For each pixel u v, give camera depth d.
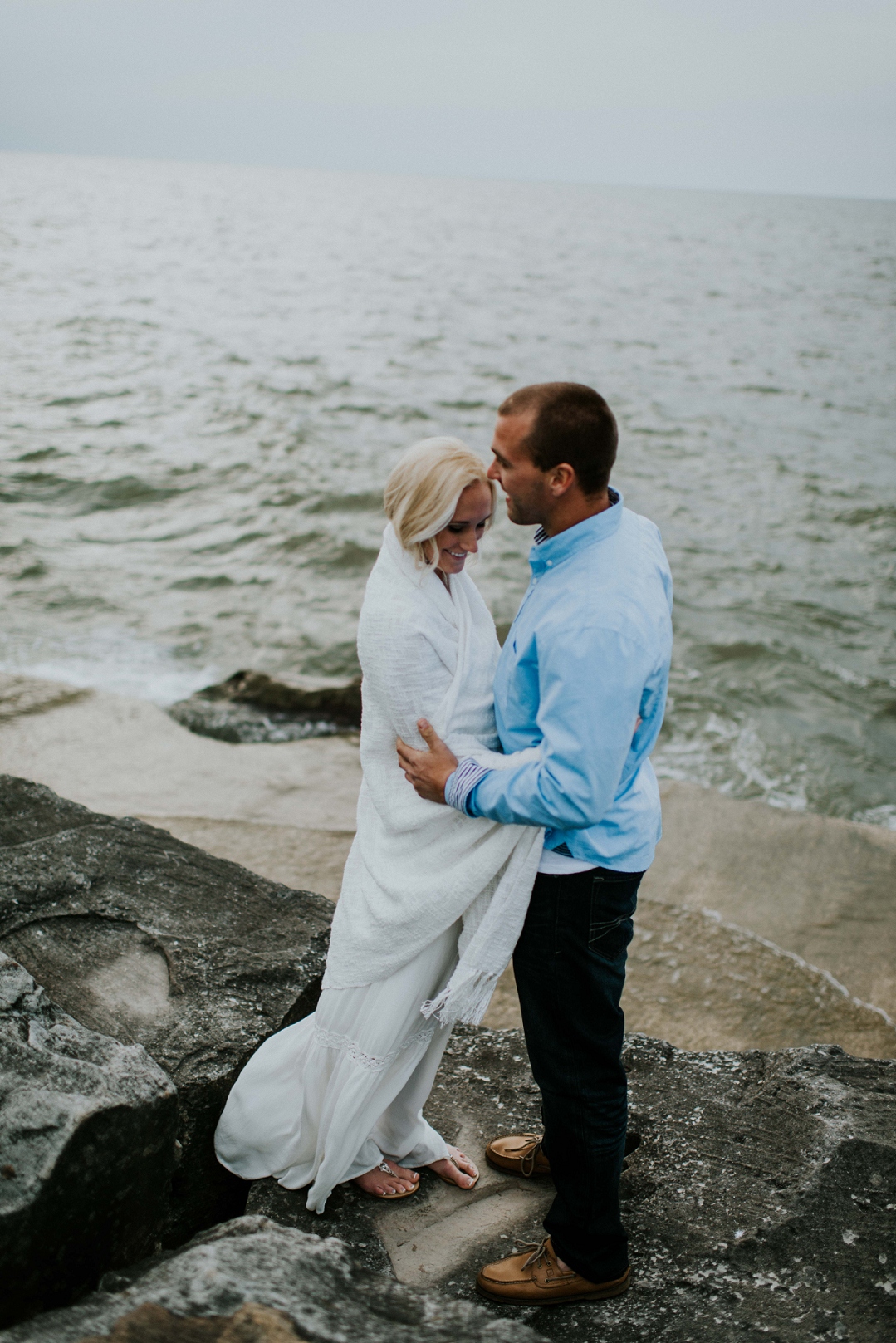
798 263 80.06
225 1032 2.24
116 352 24.30
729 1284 1.88
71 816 3.18
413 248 77.06
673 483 15.40
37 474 13.53
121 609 9.66
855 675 9.15
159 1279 1.42
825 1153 2.17
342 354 26.73
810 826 5.57
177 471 14.20
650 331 35.25
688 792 5.94
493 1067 2.62
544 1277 1.87
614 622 1.61
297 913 2.72
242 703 7.55
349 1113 1.95
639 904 4.81
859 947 4.57
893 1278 1.86
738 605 10.60
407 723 1.84
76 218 87.88
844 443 18.97
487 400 21.53
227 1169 2.19
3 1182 1.57
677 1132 2.29
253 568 10.97
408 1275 1.97
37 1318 1.32
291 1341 1.30
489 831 1.84
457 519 1.76
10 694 6.96
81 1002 2.32
